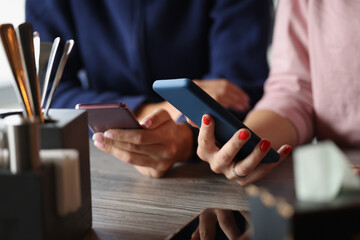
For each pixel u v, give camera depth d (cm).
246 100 130
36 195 44
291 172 79
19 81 52
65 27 154
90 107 71
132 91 155
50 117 55
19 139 44
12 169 44
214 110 61
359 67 100
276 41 118
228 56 145
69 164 48
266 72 147
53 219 47
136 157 82
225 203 67
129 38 149
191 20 152
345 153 93
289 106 101
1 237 45
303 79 109
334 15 102
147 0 148
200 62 156
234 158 73
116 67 154
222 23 146
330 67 103
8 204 45
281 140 94
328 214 34
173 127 87
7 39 50
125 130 82
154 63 151
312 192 36
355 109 102
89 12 153
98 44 154
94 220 62
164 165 81
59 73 58
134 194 73
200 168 88
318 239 34
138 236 56
